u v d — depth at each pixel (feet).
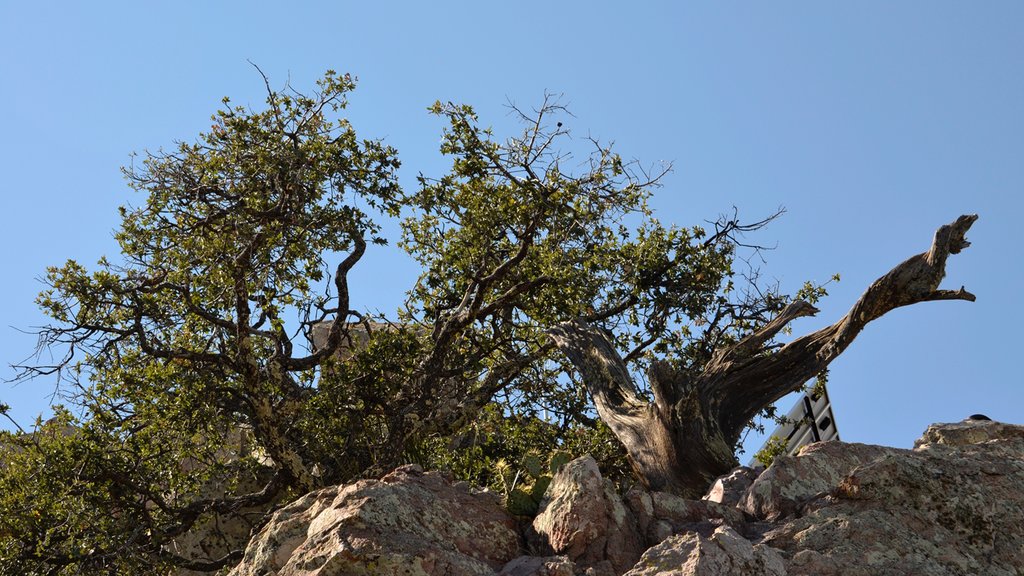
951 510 24.75
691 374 35.81
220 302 57.62
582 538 24.21
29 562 51.75
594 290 60.85
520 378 64.34
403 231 63.31
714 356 36.70
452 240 62.13
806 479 27.07
